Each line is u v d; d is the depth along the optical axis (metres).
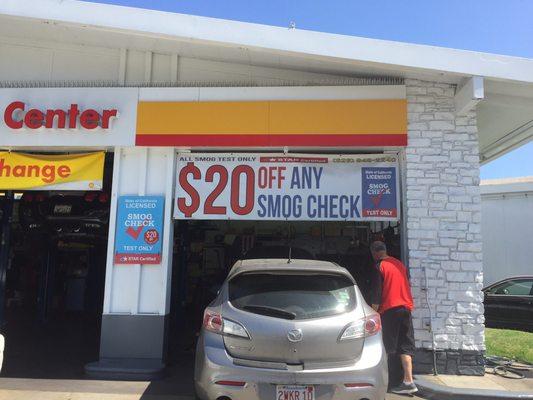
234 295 4.97
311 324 4.66
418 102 7.67
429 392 6.34
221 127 7.74
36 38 8.48
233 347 4.67
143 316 7.44
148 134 7.76
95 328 11.62
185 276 11.07
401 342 6.55
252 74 8.43
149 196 7.72
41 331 11.05
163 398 6.08
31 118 7.77
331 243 10.80
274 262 5.40
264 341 4.61
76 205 9.72
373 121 7.62
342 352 4.64
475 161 7.51
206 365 4.64
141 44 8.15
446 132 7.58
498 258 18.25
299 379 4.49
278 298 4.87
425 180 7.50
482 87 6.93
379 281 6.59
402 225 7.73
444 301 7.25
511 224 18.17
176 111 7.80
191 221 11.57
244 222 11.70
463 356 7.13
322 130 7.65
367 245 9.87
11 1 7.04
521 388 6.46
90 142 7.77
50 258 12.92
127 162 7.89
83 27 7.16
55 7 7.05
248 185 7.88
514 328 12.62
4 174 8.13
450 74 7.12
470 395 6.20
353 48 6.99
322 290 4.97
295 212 7.81
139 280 7.55
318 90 7.74
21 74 8.52
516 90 7.56
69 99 7.93
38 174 8.11
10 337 10.16
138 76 8.41
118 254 7.61
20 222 9.94
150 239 7.63
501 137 9.93
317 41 7.00
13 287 13.82
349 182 7.85
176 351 8.84
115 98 7.88
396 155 7.86
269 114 7.73
